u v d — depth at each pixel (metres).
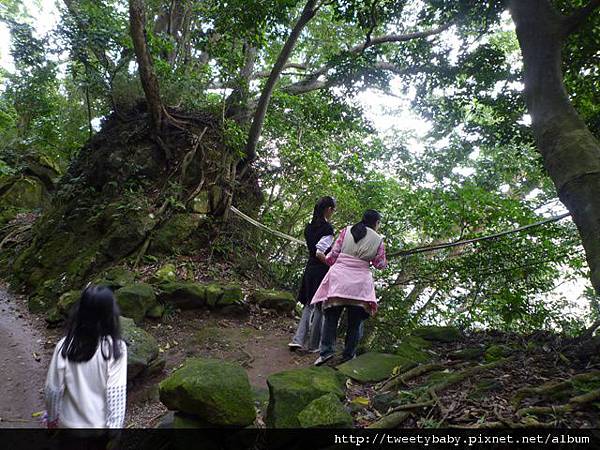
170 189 8.20
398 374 3.93
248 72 10.97
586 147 3.39
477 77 6.96
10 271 8.83
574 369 3.61
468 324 6.07
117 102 9.27
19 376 4.84
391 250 6.91
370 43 7.92
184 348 5.41
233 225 8.61
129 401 4.27
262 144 10.07
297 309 7.28
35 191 12.53
